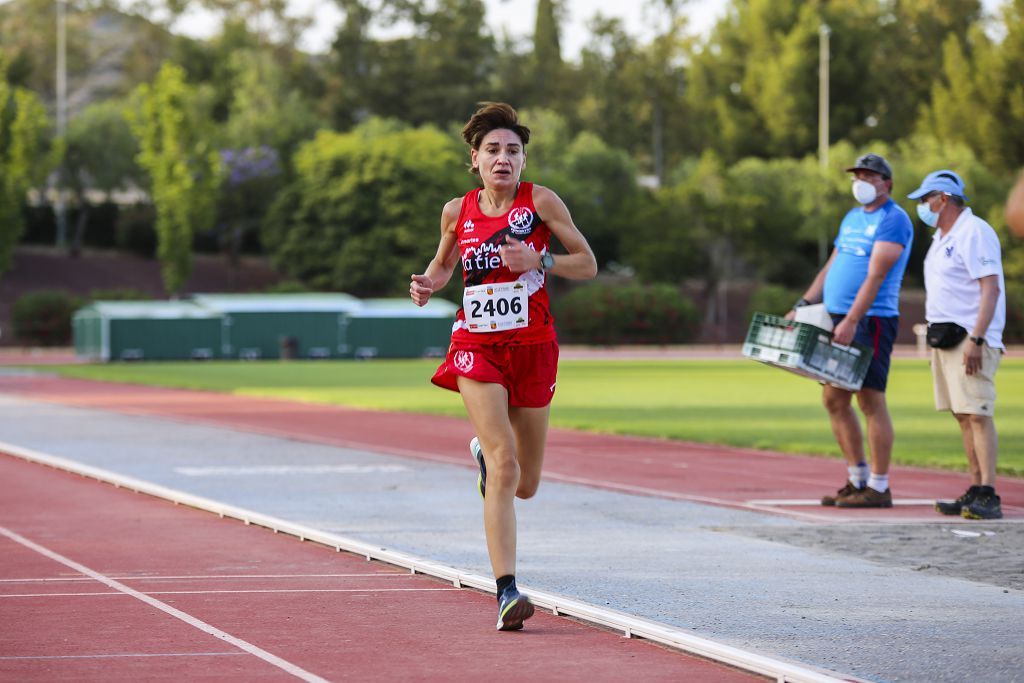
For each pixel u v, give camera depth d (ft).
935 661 54.08
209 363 504.84
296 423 195.52
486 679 51.08
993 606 65.41
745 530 91.30
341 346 549.54
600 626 60.70
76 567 76.38
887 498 103.55
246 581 72.02
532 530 91.50
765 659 51.78
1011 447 156.35
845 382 99.30
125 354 518.78
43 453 147.43
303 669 52.54
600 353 587.68
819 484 120.47
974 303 96.89
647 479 124.26
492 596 67.97
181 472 129.39
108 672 51.93
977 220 96.32
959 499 98.94
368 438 169.68
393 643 57.31
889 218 98.68
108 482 119.03
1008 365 432.66
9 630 59.52
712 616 63.00
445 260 67.00
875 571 75.25
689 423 195.00
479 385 61.87
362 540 87.25
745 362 474.90
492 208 62.90
